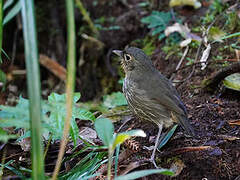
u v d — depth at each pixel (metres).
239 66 4.25
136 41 6.80
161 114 3.80
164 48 5.87
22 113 2.39
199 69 5.05
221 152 3.37
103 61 7.23
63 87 7.13
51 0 7.89
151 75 3.93
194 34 5.77
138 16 7.06
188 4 6.30
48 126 2.68
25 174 3.58
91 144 3.80
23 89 7.05
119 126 4.43
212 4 6.27
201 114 4.15
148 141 3.91
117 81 7.00
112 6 7.43
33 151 2.04
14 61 7.54
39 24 7.78
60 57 7.66
